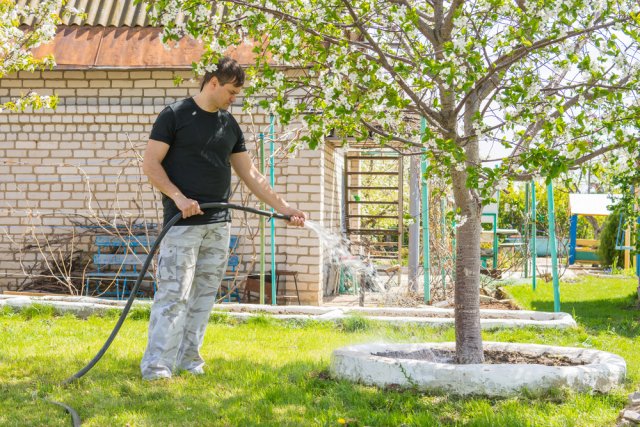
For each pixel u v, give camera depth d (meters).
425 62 4.07
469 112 5.02
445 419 4.09
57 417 4.07
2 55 8.92
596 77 4.12
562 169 4.01
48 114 11.38
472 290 5.07
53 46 11.08
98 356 5.03
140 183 10.69
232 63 5.01
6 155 11.49
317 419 4.04
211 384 4.86
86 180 11.03
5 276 11.50
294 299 11.05
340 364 4.96
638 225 8.30
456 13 4.25
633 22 4.24
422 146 4.65
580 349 5.37
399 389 4.62
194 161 5.04
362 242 13.49
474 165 4.57
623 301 11.68
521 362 5.14
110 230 11.23
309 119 4.54
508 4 4.47
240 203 11.10
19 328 7.31
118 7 11.51
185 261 5.02
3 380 4.96
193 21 4.67
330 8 4.50
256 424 3.94
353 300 11.79
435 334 7.47
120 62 10.93
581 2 4.02
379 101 4.16
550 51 4.21
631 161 4.80
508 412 4.11
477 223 5.09
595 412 4.14
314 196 10.97
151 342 5.01
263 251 9.50
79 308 8.45
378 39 5.57
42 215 11.47
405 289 13.01
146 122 11.23
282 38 4.86
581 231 33.41
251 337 7.05
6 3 8.77
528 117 4.22
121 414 4.12
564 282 15.41
